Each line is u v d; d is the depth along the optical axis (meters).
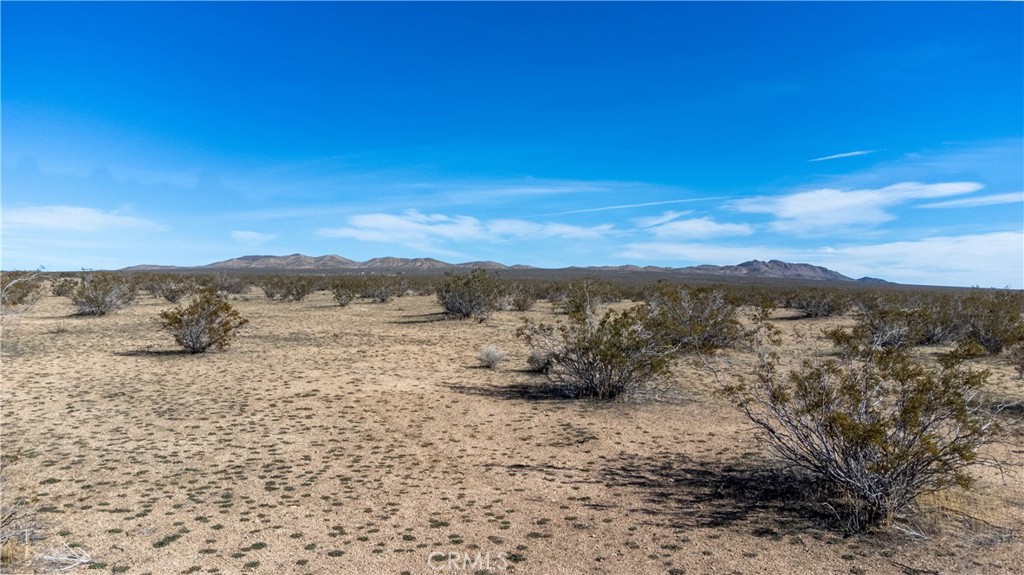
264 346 20.73
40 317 29.08
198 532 6.32
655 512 6.89
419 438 10.02
